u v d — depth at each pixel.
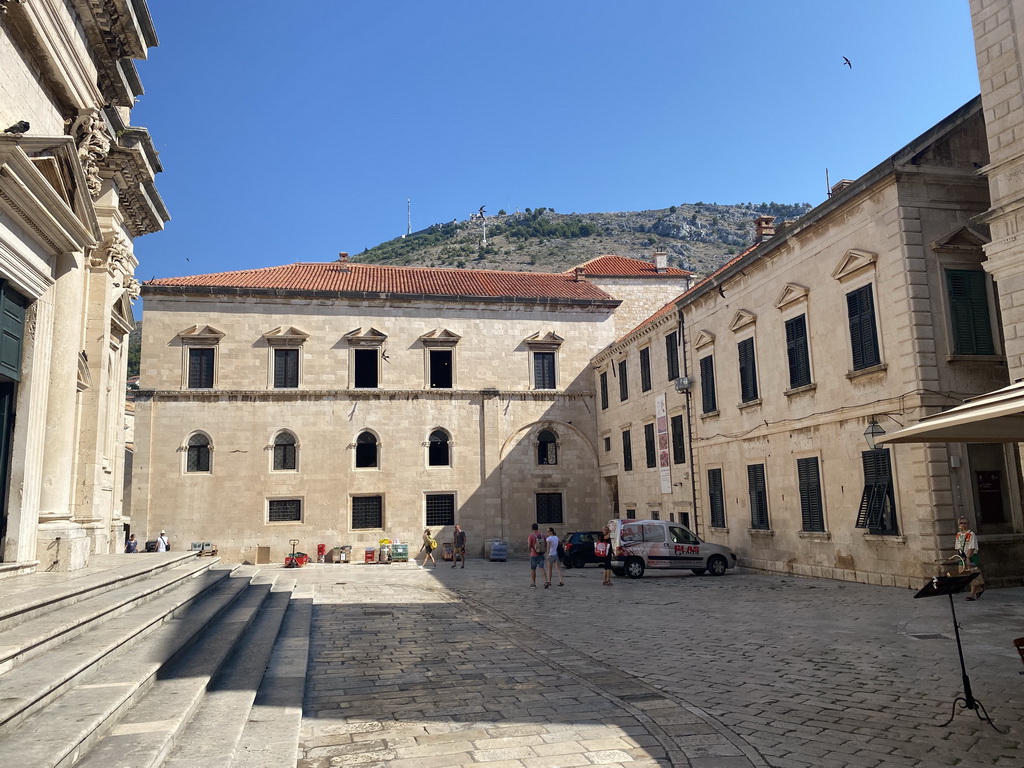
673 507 32.88
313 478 37.72
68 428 13.62
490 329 41.56
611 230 191.75
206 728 7.05
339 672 10.80
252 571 23.53
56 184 12.34
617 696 9.16
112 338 20.59
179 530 36.06
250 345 38.19
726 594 19.88
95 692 6.80
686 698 9.02
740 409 27.56
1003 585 18.14
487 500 39.78
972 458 18.81
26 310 12.23
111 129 17.31
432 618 16.66
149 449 36.34
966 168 20.00
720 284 28.98
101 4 14.53
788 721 7.92
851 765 6.56
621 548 25.56
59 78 13.37
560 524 41.03
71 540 12.87
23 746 5.27
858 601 17.17
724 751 6.97
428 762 6.80
